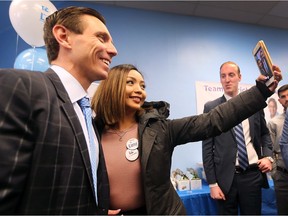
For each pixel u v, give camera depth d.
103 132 0.96
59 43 0.62
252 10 2.79
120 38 2.65
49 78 0.56
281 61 3.07
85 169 0.52
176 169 2.27
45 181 0.45
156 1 2.64
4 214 0.38
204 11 2.82
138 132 0.90
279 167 1.79
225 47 2.92
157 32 2.77
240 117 0.84
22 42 2.60
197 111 2.68
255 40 3.05
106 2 2.65
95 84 1.37
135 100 0.96
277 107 2.78
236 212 1.49
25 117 0.44
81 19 0.62
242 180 1.47
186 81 2.72
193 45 2.83
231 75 1.65
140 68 2.63
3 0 2.34
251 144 1.56
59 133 0.49
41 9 1.68
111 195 0.83
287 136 1.60
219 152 1.54
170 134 0.89
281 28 3.15
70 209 0.48
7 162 0.40
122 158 0.86
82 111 0.62
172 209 0.81
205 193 1.83
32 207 0.43
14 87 0.45
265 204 2.03
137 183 0.84
